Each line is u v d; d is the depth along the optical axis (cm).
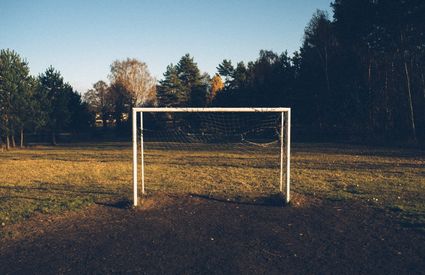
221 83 6209
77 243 671
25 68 3212
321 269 542
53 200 1024
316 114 4112
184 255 605
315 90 4034
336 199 1005
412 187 1155
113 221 819
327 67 3912
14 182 1345
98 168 1734
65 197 1066
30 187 1239
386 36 2827
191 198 1045
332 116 3756
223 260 581
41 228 768
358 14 2880
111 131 5356
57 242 679
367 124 3419
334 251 618
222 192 1122
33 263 576
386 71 3206
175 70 5544
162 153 2506
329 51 3938
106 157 2286
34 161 2089
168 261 579
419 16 2498
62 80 3759
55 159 2205
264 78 4841
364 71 3512
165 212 895
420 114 3045
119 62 5353
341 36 3262
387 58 3072
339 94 3700
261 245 651
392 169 1553
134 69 5341
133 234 723
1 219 827
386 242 659
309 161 1889
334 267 550
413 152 2277
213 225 780
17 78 3153
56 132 4056
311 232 724
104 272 538
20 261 586
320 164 1758
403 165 1681
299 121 4250
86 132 5047
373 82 3419
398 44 2791
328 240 675
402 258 583
